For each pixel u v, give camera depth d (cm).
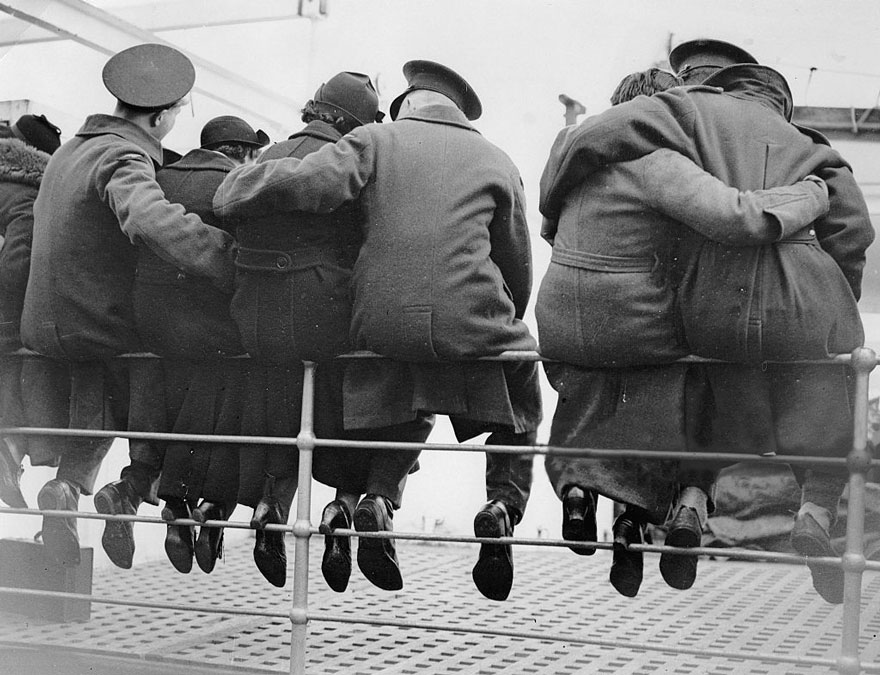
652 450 293
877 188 530
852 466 279
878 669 275
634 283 288
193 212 334
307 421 322
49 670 384
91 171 340
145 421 352
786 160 290
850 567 278
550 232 326
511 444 327
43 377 370
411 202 306
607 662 391
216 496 344
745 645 420
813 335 279
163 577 569
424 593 532
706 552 286
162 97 353
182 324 335
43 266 347
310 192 299
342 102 336
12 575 448
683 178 279
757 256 279
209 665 369
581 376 302
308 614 323
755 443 291
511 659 395
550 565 614
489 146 322
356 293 309
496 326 306
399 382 316
